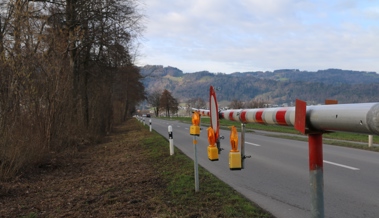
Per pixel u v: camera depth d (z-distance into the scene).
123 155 12.26
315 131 2.01
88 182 7.45
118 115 42.84
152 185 6.83
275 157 11.12
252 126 29.75
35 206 5.54
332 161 10.09
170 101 104.75
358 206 5.51
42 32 12.37
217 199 5.64
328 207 5.48
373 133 1.49
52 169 9.25
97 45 19.86
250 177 7.94
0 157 7.66
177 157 10.52
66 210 5.25
